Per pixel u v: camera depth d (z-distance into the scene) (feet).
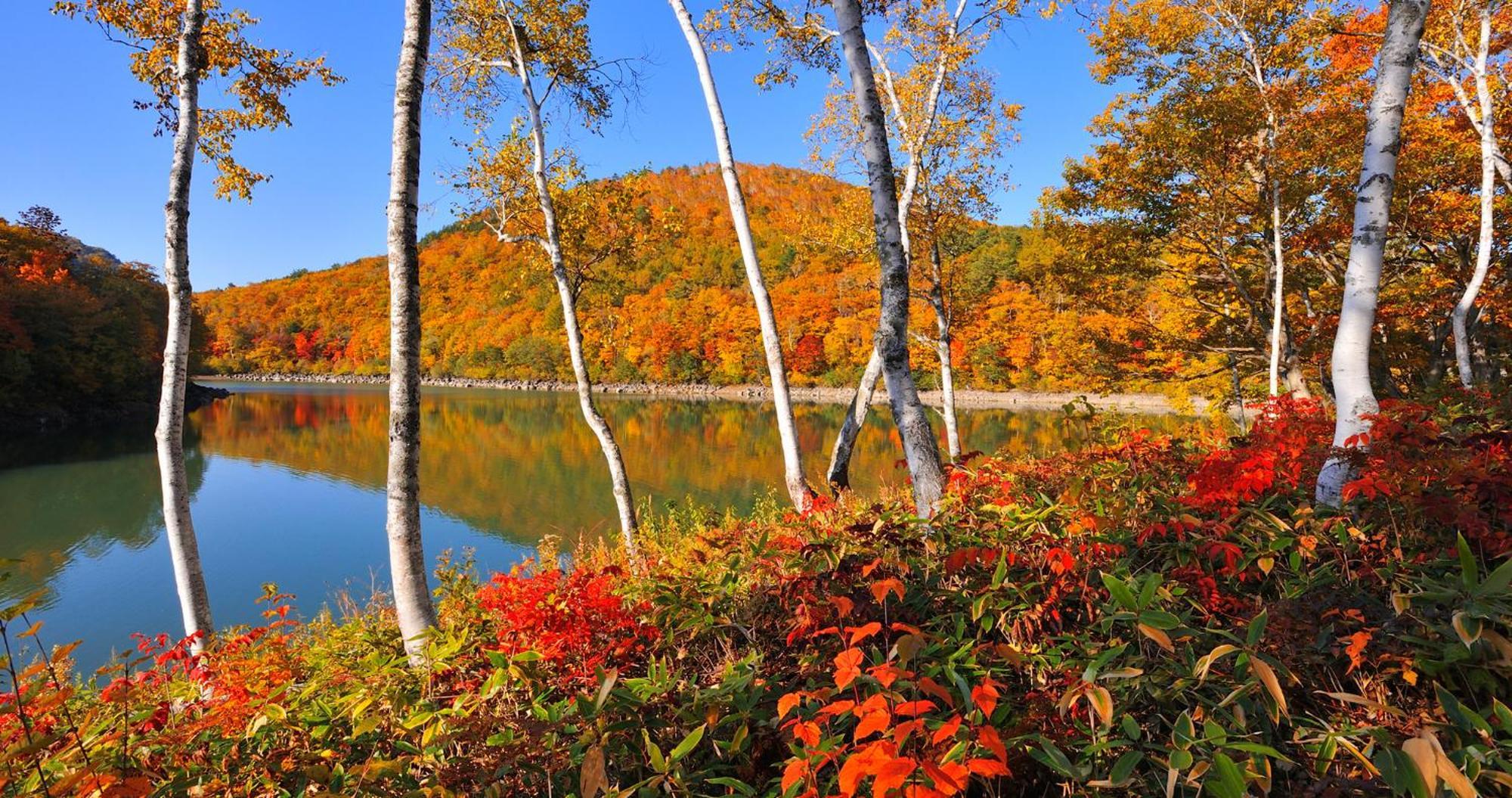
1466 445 9.34
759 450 85.71
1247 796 5.65
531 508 55.21
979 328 153.17
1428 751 4.90
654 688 7.95
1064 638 8.14
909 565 10.12
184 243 18.30
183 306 18.11
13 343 110.52
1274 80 36.60
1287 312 40.81
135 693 8.13
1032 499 11.60
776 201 421.59
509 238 31.01
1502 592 6.17
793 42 27.07
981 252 171.42
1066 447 13.19
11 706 7.01
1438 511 8.01
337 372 344.49
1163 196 40.11
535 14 28.12
